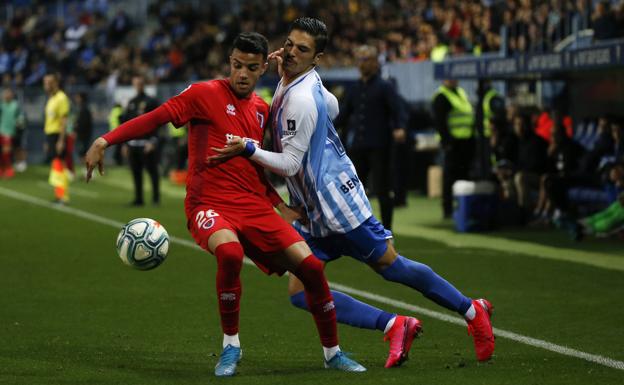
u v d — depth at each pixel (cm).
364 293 3338
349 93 4509
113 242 4738
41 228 5294
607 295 3288
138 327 2798
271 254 2188
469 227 5097
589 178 5206
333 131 2208
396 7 10150
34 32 13775
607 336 2645
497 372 2209
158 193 6581
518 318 2906
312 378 2152
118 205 6575
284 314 2994
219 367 2184
